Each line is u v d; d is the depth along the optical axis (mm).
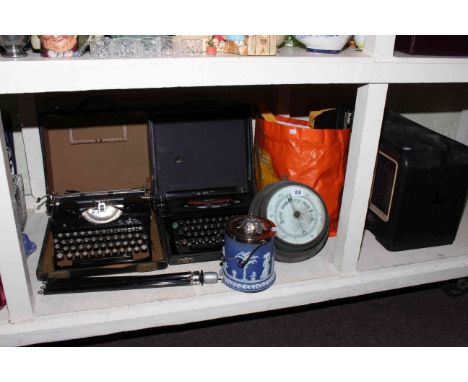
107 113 1319
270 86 1575
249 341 1295
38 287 1124
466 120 1842
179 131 1359
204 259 1221
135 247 1181
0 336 1019
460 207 1329
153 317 1095
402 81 1038
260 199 1215
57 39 868
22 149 1473
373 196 1382
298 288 1181
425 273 1296
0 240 948
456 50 1061
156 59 898
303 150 1239
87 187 1376
